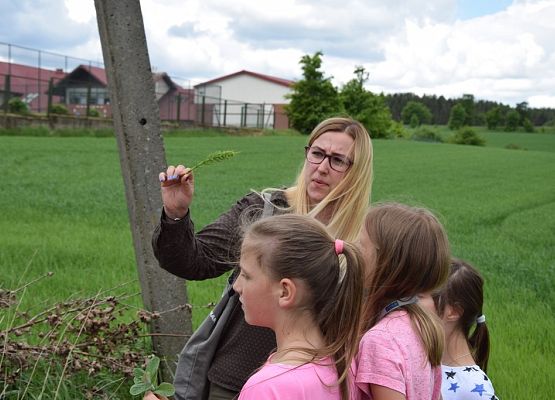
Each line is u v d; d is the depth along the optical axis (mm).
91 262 8914
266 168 33062
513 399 5426
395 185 29844
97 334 4254
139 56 4637
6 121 43094
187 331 4863
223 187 23312
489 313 8102
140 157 4672
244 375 3170
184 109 66188
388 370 2494
